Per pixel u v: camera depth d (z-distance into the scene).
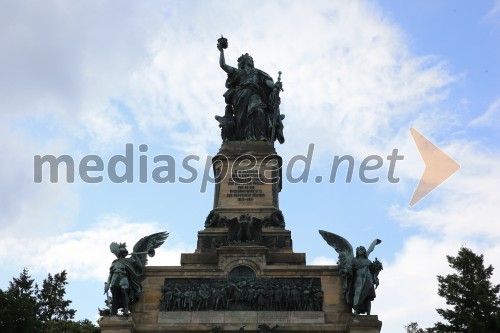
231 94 69.81
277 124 69.00
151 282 56.44
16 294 80.38
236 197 63.09
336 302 55.19
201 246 59.97
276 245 59.69
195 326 53.94
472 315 68.75
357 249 55.84
